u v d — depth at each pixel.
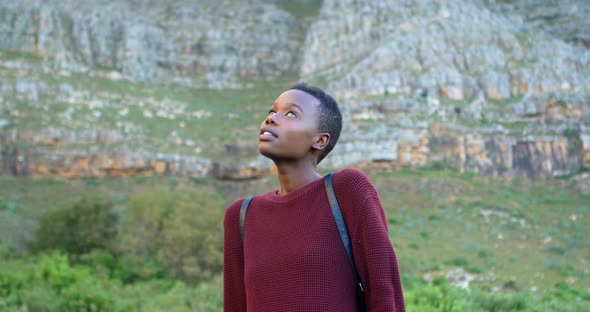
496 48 69.94
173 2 91.31
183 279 24.84
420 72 66.12
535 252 38.28
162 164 60.06
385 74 65.81
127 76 72.38
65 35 71.44
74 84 65.06
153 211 27.17
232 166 61.38
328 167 58.78
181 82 78.69
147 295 19.58
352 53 74.88
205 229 26.84
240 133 66.19
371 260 1.89
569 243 40.16
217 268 26.05
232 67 82.69
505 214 46.78
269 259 1.98
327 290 1.89
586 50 76.56
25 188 51.59
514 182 57.06
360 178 2.02
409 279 23.88
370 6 77.31
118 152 58.94
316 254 1.91
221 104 74.19
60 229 28.89
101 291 15.88
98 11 76.25
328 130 2.14
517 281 29.28
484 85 65.94
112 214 30.58
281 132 2.08
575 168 59.81
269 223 2.07
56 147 57.81
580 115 62.72
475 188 52.59
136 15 83.44
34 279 17.58
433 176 54.25
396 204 48.47
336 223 1.96
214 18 88.56
